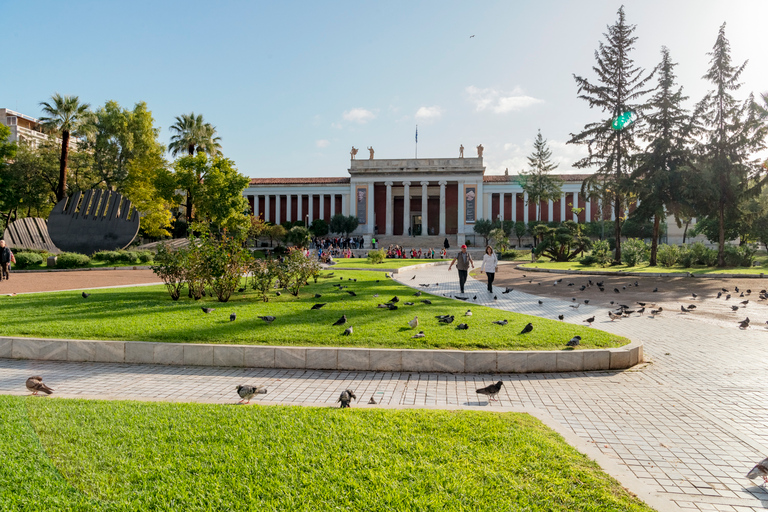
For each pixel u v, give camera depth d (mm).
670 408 5996
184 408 5355
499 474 3707
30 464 3779
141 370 7754
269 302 13086
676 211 31781
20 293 15742
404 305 12680
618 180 34281
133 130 48188
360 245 68750
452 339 8406
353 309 11758
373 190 73438
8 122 77062
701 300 16125
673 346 9461
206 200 44531
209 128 50750
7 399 5672
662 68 32250
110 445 4195
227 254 13102
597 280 23781
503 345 8109
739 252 30453
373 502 3240
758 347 9375
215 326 9391
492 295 17250
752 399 6363
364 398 6305
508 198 74188
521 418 5117
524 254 53375
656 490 3879
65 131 39562
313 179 78000
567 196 72062
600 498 3408
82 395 6230
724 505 3648
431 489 3449
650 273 25484
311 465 3818
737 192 29125
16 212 48531
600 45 36125
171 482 3529
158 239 51719
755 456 4574
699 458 4520
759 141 28844
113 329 9086
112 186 49156
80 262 30719
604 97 35625
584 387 6898
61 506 3180
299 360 7844
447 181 72562
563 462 3973
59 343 8320
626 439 4984
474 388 6832
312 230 69875
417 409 5426
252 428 4648
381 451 4098
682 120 32031
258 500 3266
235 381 7125
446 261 42469
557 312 13281
